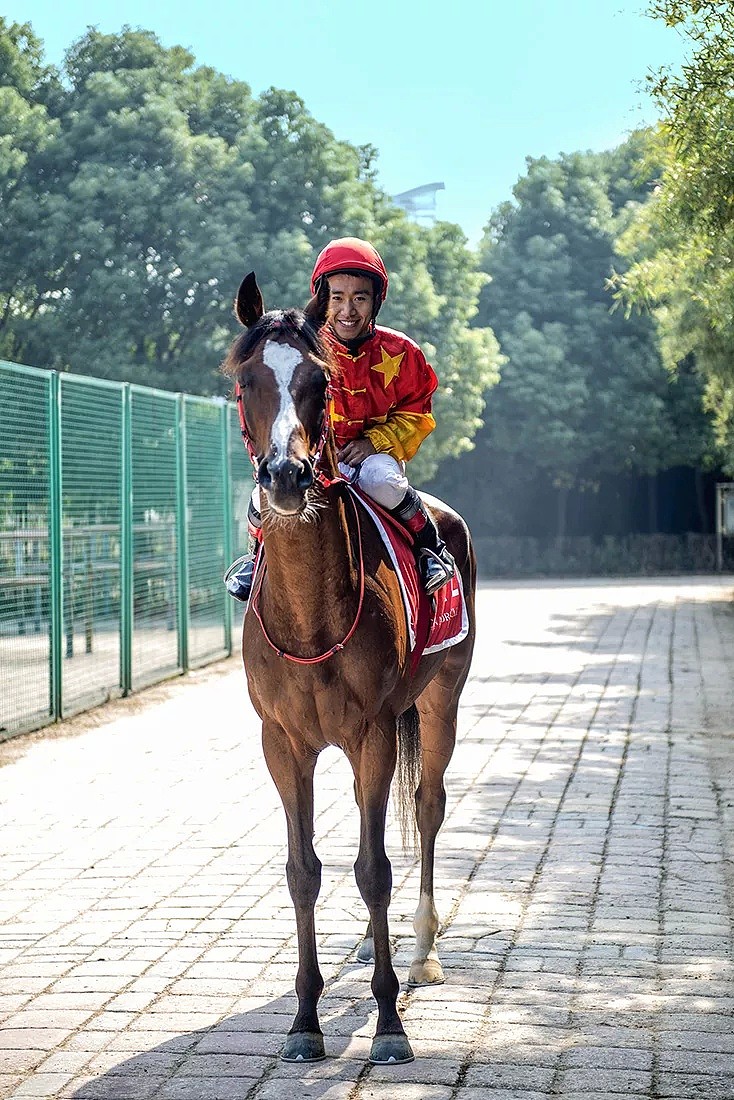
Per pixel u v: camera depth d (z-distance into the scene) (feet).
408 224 91.86
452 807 25.81
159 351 88.43
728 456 80.02
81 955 17.35
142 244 85.61
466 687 43.68
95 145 85.15
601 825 24.17
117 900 19.94
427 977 15.97
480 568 120.57
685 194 39.11
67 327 84.02
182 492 50.78
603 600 83.76
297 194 88.07
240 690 45.91
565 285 118.83
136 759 32.42
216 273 82.89
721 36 36.83
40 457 37.14
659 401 114.83
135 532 45.62
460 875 20.88
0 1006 15.51
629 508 127.13
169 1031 14.65
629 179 130.52
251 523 15.67
